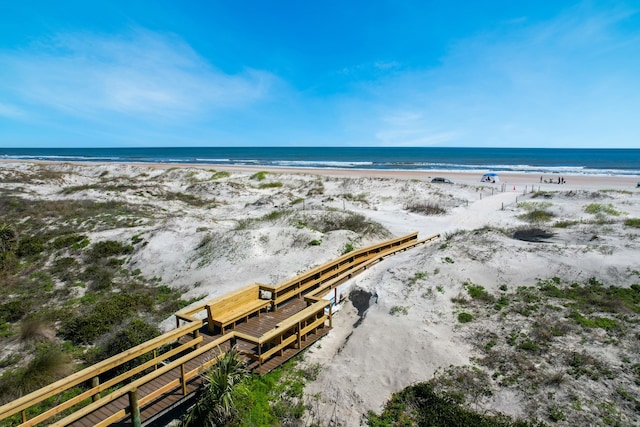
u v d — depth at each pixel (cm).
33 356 952
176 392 693
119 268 1622
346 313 1099
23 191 3153
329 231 1825
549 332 858
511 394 678
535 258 1258
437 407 662
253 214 2597
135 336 931
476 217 2488
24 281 1477
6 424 695
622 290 1037
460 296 1067
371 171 6222
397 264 1338
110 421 588
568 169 6625
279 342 826
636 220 1769
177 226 1983
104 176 5056
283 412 677
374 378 755
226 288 1314
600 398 648
